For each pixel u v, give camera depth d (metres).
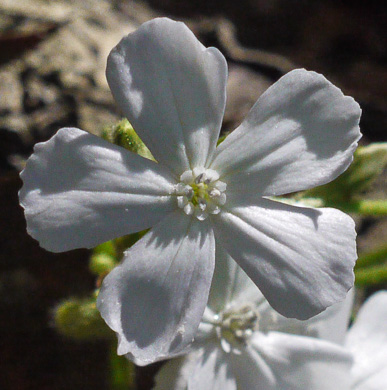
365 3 0.19
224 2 0.18
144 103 0.10
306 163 0.10
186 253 0.10
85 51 0.14
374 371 0.12
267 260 0.10
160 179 0.10
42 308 0.13
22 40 0.14
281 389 0.11
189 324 0.10
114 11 0.15
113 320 0.10
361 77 0.17
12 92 0.14
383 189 0.15
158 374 0.11
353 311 0.14
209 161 0.10
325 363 0.11
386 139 0.16
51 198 0.10
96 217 0.10
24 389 0.13
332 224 0.10
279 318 0.11
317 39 0.18
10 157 0.13
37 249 0.13
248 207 0.10
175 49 0.10
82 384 0.13
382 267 0.13
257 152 0.10
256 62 0.16
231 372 0.11
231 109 0.15
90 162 0.10
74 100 0.14
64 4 0.15
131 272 0.10
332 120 0.10
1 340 0.13
